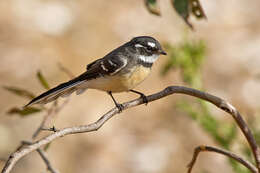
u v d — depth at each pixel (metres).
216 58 15.53
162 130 14.17
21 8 16.52
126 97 14.80
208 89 14.57
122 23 16.70
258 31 16.58
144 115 14.62
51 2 16.91
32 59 15.33
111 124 14.46
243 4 17.58
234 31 16.50
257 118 5.98
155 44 7.42
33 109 5.38
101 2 17.27
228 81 14.96
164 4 17.33
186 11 5.03
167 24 16.64
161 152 13.65
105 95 14.85
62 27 16.27
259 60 15.44
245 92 14.57
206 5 17.23
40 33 16.00
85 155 13.58
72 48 15.80
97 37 16.20
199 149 4.50
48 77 14.91
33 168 12.45
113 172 13.29
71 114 14.22
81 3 17.11
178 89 4.69
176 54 6.72
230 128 5.91
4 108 13.84
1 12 16.25
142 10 17.17
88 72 6.76
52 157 13.13
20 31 15.96
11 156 3.59
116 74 7.01
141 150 13.77
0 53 15.35
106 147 13.86
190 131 13.91
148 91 14.76
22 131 13.21
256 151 4.25
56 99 5.50
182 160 13.44
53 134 3.86
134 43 7.36
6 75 14.88
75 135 13.87
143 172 13.31
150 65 7.45
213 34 16.36
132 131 14.31
